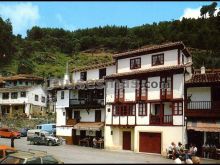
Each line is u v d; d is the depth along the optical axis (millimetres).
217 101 35000
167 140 38062
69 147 44281
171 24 161875
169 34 150375
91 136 47750
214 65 95125
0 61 129125
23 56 139875
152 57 42062
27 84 89500
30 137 46781
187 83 36906
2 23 133625
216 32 137125
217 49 126375
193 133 37281
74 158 31219
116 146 43469
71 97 51188
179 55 39688
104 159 30484
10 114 77750
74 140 49812
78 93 50625
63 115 52094
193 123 36344
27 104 78312
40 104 81812
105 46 169250
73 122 49938
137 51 42969
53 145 45844
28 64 124688
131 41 164875
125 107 42844
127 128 42750
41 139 45656
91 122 48125
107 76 44500
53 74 115562
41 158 19641
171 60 40188
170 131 37906
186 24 150250
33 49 152250
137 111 41531
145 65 42531
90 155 34469
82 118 49781
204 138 36469
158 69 39000
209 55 111188
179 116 37375
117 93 43844
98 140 45594
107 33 186375
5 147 26188
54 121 71625
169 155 34125
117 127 43750
